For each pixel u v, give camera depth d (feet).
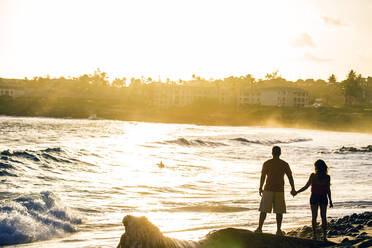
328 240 27.17
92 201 48.34
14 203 38.50
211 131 290.56
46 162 75.77
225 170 87.20
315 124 448.65
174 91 646.33
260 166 97.35
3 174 61.05
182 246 20.57
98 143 139.33
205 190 61.05
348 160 118.73
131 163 89.30
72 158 84.53
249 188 64.03
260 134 248.32
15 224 34.04
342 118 446.19
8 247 30.40
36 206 38.52
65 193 51.85
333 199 54.08
